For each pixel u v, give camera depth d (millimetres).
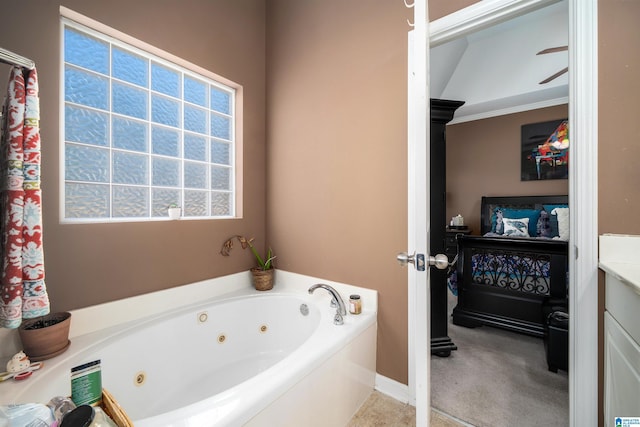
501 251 2607
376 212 1642
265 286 2010
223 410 812
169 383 1472
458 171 4562
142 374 1364
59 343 1123
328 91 1861
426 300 978
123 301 1438
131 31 1471
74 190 1384
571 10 1134
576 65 1108
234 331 1795
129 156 1589
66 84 1348
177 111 1818
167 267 1645
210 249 1874
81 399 756
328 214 1864
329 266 1863
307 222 1987
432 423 1401
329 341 1268
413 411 1452
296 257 2059
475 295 2684
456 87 4004
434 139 2043
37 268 906
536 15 3086
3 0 1113
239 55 2043
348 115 1761
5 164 873
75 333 1276
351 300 1604
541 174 3869
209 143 1994
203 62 1811
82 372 768
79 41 1389
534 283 2482
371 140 1661
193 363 1592
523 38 3398
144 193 1654
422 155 976
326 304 1726
